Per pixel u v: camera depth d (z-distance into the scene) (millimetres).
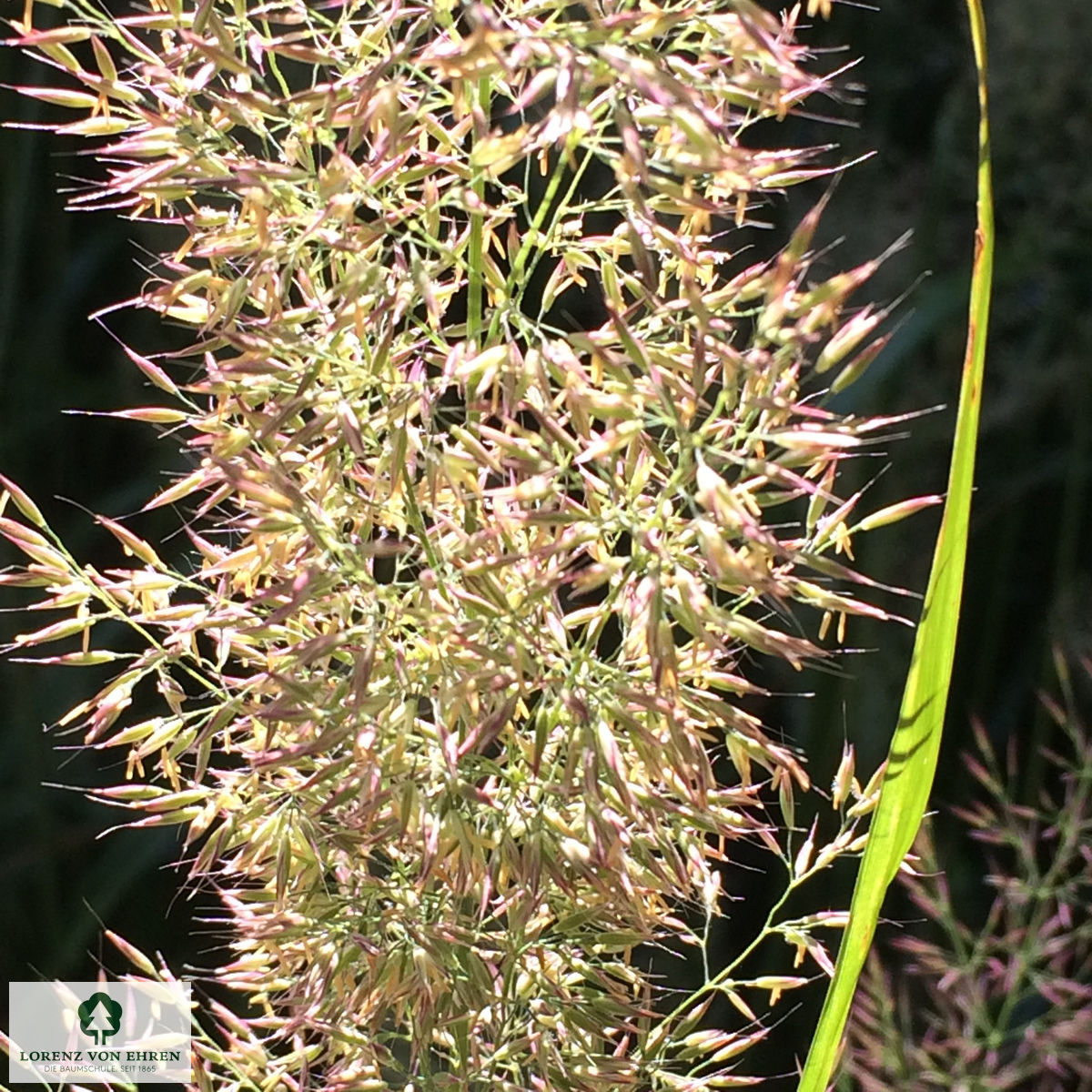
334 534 176
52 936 305
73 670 347
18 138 335
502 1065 192
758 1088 327
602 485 173
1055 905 302
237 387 179
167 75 176
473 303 178
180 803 188
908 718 177
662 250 183
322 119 173
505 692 174
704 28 167
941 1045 272
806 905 336
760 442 169
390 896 186
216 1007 198
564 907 190
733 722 178
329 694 181
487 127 167
